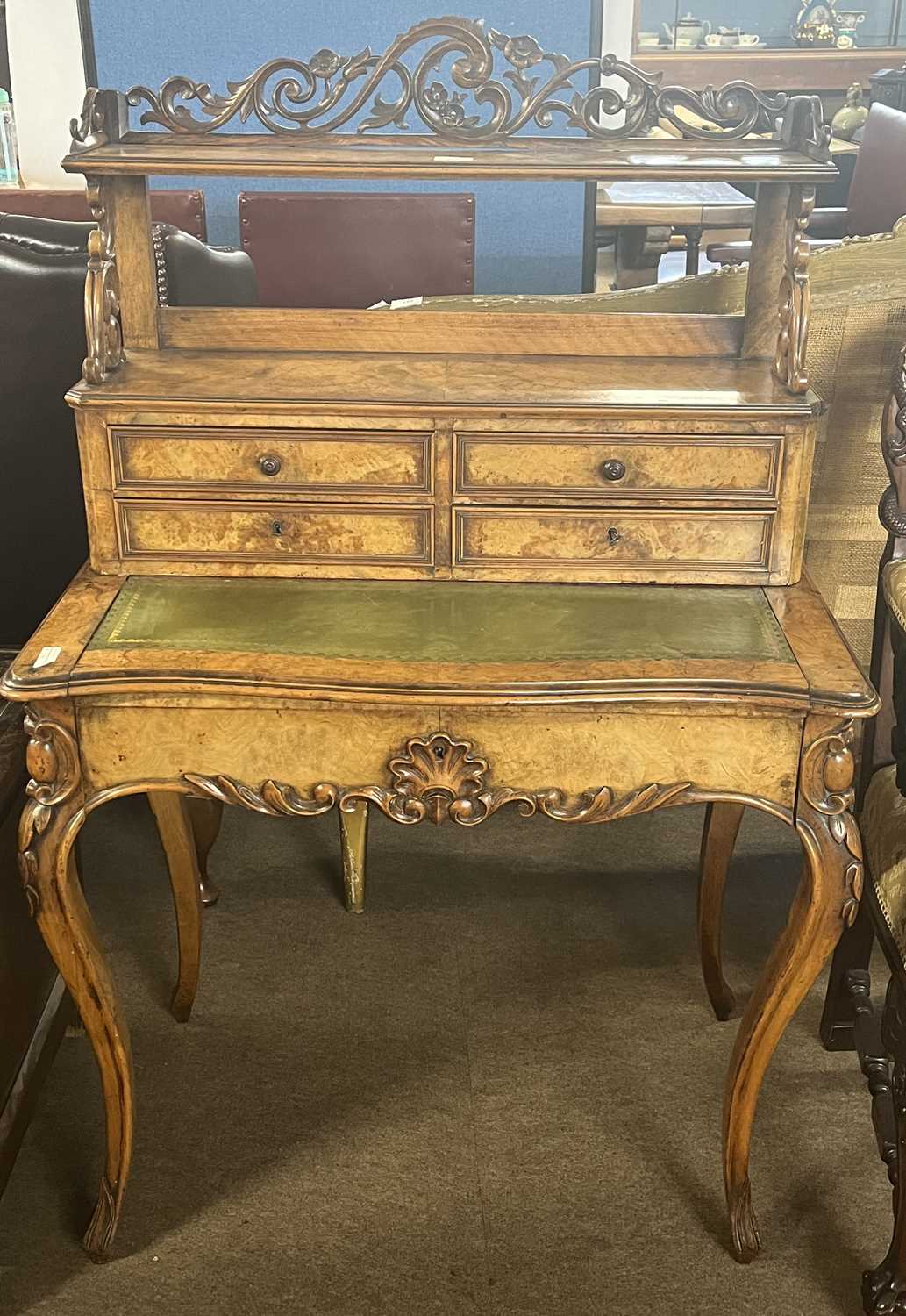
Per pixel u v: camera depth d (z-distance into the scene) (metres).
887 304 2.19
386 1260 1.85
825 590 2.48
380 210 4.12
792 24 8.16
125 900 2.62
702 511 1.80
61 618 1.72
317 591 1.81
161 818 2.09
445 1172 1.99
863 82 8.18
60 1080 2.18
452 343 2.01
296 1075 2.18
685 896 2.66
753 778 1.63
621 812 1.65
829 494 2.38
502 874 2.73
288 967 2.44
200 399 1.75
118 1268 1.84
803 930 1.68
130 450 1.79
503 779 1.64
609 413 1.75
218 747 1.63
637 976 2.42
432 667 1.60
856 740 2.34
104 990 1.74
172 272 2.41
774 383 1.85
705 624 1.72
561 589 1.83
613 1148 2.04
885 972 2.41
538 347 2.01
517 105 4.44
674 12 8.07
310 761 1.64
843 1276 1.83
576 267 4.73
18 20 4.91
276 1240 1.88
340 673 1.58
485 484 1.79
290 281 4.25
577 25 4.36
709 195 4.89
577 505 1.80
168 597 1.79
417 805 1.66
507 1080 2.17
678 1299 1.80
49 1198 1.95
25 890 1.69
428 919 2.58
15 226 2.37
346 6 4.36
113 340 1.88
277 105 1.83
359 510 1.81
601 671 1.59
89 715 1.61
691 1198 1.95
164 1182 1.98
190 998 2.28
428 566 1.84
